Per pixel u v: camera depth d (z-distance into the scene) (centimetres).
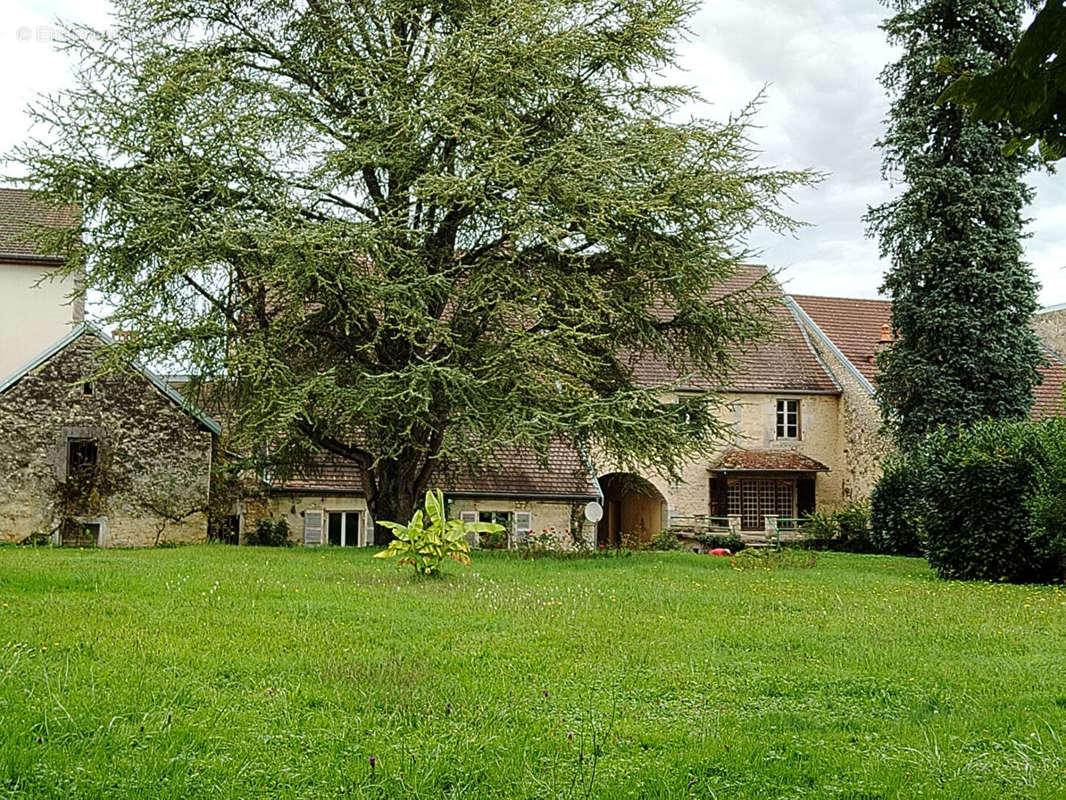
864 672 845
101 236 2019
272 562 1744
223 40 2161
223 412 2316
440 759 548
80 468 2439
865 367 3678
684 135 2078
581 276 2017
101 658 788
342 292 1945
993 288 2847
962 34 2806
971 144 2825
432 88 1961
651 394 2053
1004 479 1944
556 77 2050
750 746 596
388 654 855
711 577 1706
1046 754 591
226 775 523
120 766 520
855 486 3541
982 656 945
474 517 2889
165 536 2486
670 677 802
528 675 794
